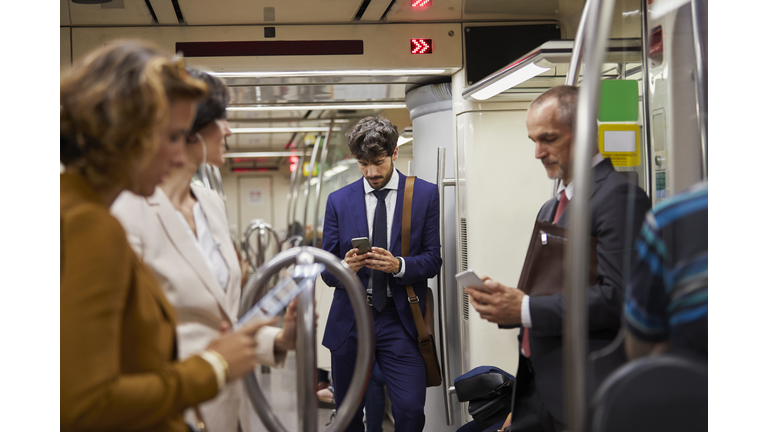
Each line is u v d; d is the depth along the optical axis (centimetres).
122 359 101
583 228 102
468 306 329
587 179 102
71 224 91
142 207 144
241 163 1235
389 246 279
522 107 320
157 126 97
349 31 321
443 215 305
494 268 319
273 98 408
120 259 94
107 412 88
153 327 104
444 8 304
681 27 143
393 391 267
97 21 307
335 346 276
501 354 325
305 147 831
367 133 271
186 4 288
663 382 112
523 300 161
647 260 117
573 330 103
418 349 272
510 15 317
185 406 101
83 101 94
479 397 242
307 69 321
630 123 167
